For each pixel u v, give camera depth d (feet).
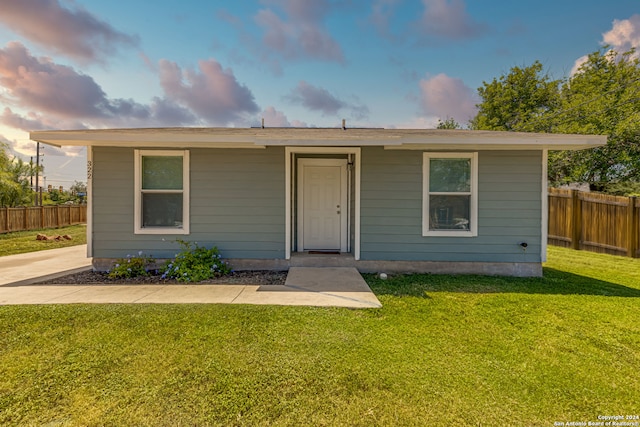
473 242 20.03
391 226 20.25
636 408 7.22
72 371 8.29
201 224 20.26
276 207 20.38
